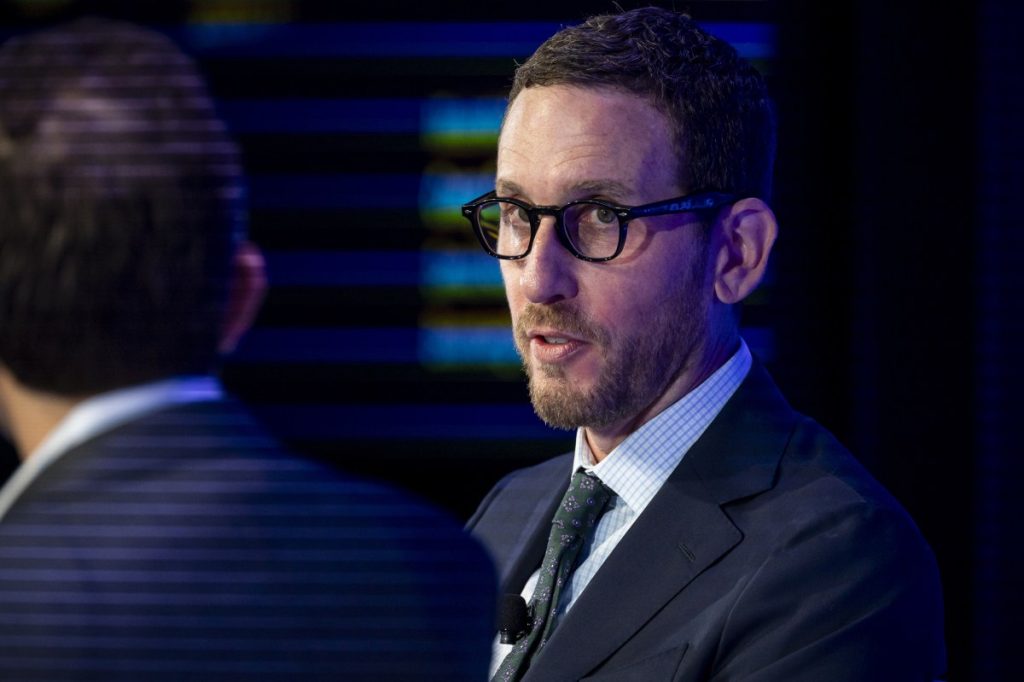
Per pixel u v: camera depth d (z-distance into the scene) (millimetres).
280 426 11617
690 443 4969
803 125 10094
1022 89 9453
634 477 4977
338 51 10727
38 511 3088
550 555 5023
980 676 9492
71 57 3176
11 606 3027
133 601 3049
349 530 3250
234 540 3137
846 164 10031
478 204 5109
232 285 3391
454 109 10805
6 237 3094
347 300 11078
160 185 3146
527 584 5246
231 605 3105
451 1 10695
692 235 4820
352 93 10766
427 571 3283
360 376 11414
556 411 4867
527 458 11898
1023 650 9453
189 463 3180
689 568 4648
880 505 4688
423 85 10773
